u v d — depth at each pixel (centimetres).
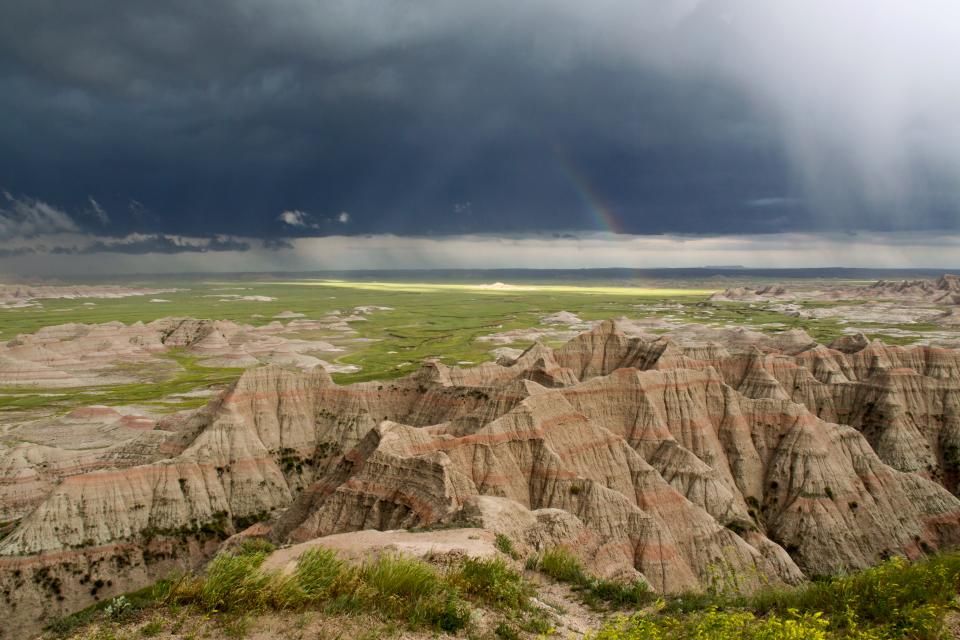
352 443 9588
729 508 7400
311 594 2138
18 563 6494
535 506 6594
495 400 8062
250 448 8781
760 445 8869
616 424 8694
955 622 2002
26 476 8956
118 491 7356
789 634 1809
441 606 2189
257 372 9906
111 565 6850
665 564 5850
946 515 7775
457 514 4500
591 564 4166
